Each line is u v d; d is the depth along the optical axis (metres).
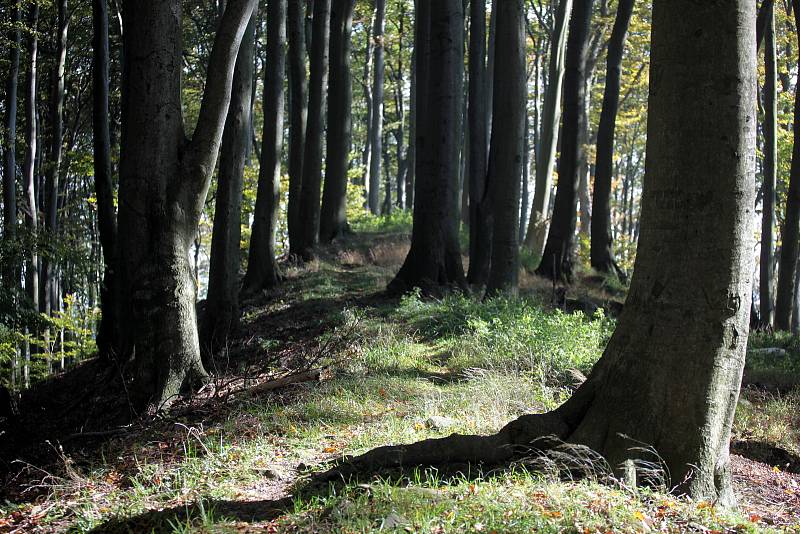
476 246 17.70
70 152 22.47
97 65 14.88
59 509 6.02
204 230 34.84
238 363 13.04
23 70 22.48
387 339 12.08
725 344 5.39
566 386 9.16
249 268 19.56
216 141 10.51
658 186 5.50
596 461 5.47
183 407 9.89
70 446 9.48
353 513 4.56
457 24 15.73
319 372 10.44
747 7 5.25
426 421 7.57
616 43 21.77
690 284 5.38
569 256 20.44
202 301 20.95
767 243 19.95
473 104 18.55
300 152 22.70
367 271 20.48
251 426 8.04
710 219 5.31
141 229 10.19
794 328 21.64
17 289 13.51
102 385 13.12
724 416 5.50
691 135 5.31
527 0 34.62
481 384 8.87
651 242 5.57
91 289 22.81
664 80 5.42
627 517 4.59
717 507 5.20
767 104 20.03
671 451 5.46
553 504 4.72
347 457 6.07
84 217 30.77
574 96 20.30
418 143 16.14
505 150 14.36
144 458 7.44
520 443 5.84
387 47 40.47
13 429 10.93
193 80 29.38
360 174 34.03
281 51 18.92
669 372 5.45
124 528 5.03
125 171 10.20
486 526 4.34
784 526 5.41
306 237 22.39
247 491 5.77
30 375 20.86
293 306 16.98
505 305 12.66
